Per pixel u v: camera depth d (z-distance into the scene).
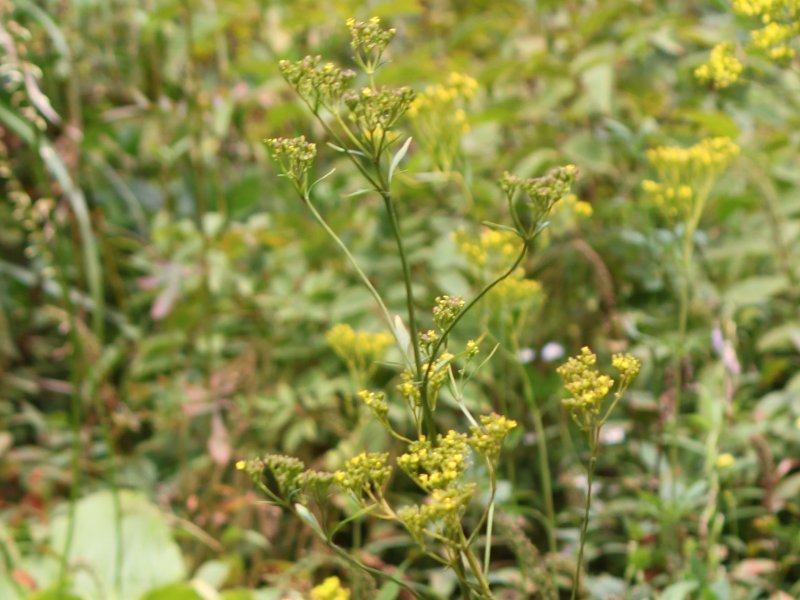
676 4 2.42
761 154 1.95
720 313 1.80
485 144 2.08
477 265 1.41
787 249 1.87
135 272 2.54
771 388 1.92
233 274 2.13
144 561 1.77
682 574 1.41
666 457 1.68
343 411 1.98
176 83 2.42
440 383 1.08
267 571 1.80
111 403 2.02
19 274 2.37
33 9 1.73
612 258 1.93
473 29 2.08
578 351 1.90
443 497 1.02
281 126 2.10
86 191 2.50
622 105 2.12
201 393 1.94
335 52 2.32
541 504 1.72
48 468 2.04
